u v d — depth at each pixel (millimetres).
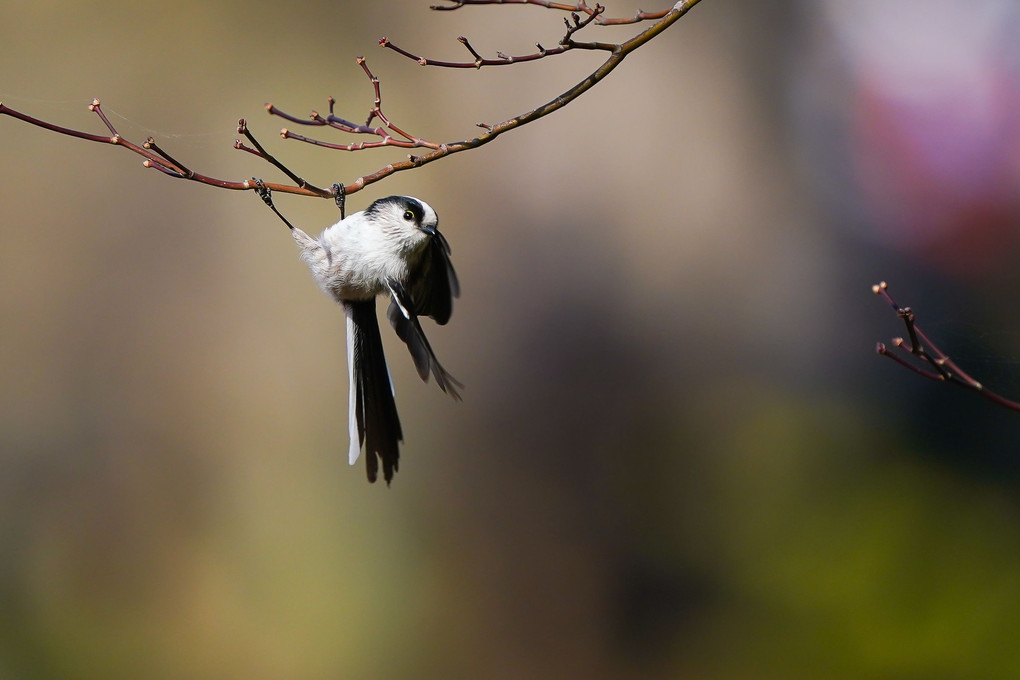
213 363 13969
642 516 12562
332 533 12898
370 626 12023
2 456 13406
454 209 14453
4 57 14117
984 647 9477
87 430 13672
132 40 14516
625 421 13625
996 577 10023
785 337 13852
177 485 13500
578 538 12547
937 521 10852
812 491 11797
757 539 11523
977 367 8656
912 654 9641
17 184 14039
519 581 12297
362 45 14891
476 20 14820
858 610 10203
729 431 13180
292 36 14797
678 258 14492
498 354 14117
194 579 12641
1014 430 11477
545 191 14594
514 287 14383
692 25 14641
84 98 14297
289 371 13953
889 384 12703
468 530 12984
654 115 14758
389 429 5566
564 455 13461
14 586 12516
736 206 14422
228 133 14367
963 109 11734
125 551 12914
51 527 13102
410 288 5895
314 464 13594
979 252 11477
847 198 13148
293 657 11586
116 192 14250
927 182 11820
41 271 14023
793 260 14070
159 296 14133
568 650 11617
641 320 14367
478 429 13672
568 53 14711
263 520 13156
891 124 12180
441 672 11523
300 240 5559
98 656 11664
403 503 13195
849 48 12992
